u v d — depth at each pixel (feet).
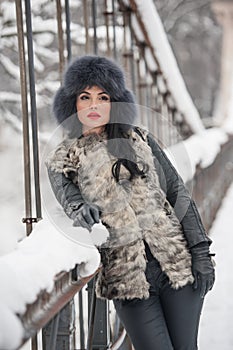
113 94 10.21
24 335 6.29
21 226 31.83
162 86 32.07
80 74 10.18
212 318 21.48
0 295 6.21
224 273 27.86
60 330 10.74
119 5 22.12
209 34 108.88
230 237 36.14
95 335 12.68
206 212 37.09
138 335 10.38
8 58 31.35
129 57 22.47
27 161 11.35
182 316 10.46
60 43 13.17
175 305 10.43
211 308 22.70
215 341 19.08
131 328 10.43
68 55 13.33
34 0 31.19
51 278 7.41
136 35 25.53
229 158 67.97
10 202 32.17
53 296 7.66
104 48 28.40
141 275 10.20
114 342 13.88
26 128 11.37
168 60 29.35
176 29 100.07
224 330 20.16
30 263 7.39
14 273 6.74
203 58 108.68
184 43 105.50
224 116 104.17
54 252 8.20
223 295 24.30
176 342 10.59
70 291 8.43
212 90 114.21
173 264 10.32
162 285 10.44
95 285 10.79
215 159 46.09
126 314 10.41
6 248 31.12
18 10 11.35
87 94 10.19
